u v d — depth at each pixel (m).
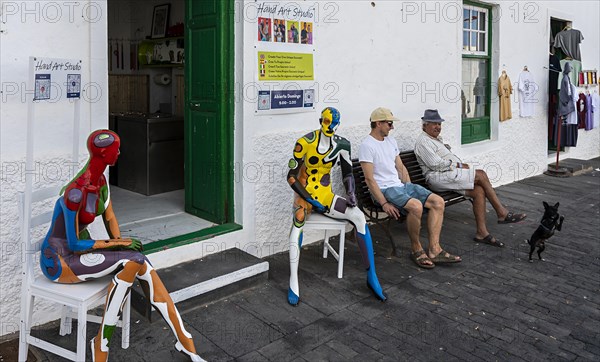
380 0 6.08
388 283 4.70
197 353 3.47
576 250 5.71
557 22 10.60
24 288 3.14
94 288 3.07
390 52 6.30
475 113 8.47
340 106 5.75
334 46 5.60
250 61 4.81
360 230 4.41
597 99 11.17
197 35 5.03
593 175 10.04
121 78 7.74
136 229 4.85
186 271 4.32
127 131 6.48
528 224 6.61
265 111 4.99
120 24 7.65
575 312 4.23
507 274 4.99
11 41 3.49
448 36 7.21
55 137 3.74
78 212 3.02
